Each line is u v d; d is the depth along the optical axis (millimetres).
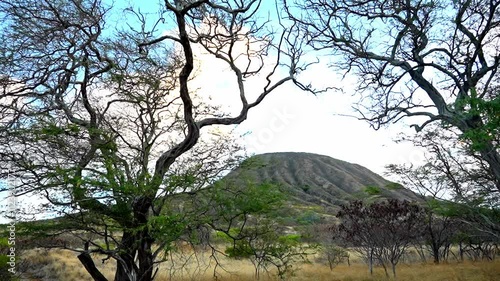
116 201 9883
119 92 11961
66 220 10281
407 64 13078
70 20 10797
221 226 12008
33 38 10109
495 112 8609
